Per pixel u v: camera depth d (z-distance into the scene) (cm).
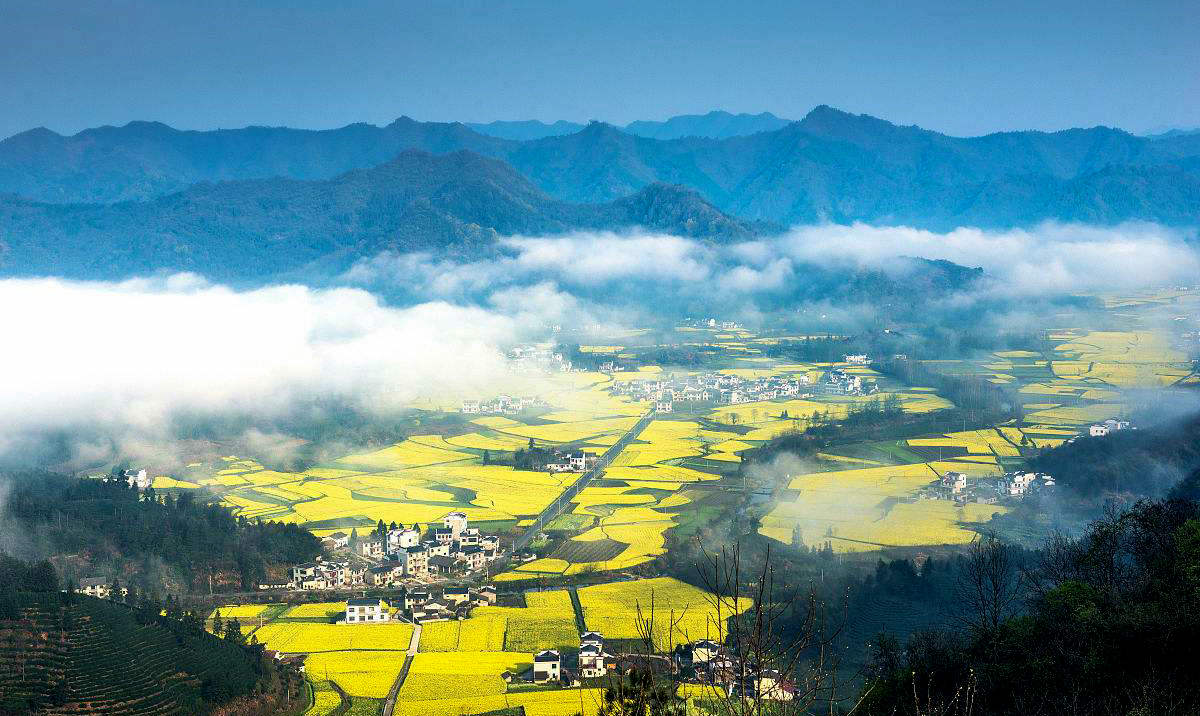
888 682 10956
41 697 18350
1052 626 10644
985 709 9988
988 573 14988
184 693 18888
